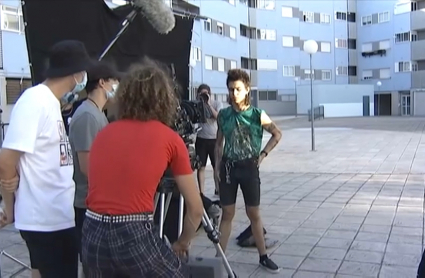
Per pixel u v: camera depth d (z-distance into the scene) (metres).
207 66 34.81
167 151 2.09
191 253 4.49
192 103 3.31
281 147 15.08
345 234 5.07
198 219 2.23
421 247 4.56
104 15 4.04
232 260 4.31
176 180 2.18
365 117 39.72
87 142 2.75
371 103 44.56
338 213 6.04
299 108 44.09
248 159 3.88
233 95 3.84
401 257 4.29
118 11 4.17
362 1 48.53
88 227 2.05
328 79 48.81
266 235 5.07
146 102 2.10
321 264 4.18
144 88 2.11
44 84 2.52
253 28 43.78
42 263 2.53
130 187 2.00
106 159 2.05
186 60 5.08
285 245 4.75
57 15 3.70
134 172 2.00
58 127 2.47
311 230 5.27
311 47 13.59
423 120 31.28
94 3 3.91
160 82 2.15
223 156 3.96
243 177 3.89
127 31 4.28
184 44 5.04
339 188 7.82
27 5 3.55
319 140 17.39
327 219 5.74
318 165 10.83
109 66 2.98
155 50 4.67
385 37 46.88
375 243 4.73
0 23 17.81
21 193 2.43
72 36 3.78
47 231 2.45
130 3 3.97
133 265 1.97
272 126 3.96
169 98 2.17
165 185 2.65
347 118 37.88
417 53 44.22
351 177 8.97
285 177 9.20
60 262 2.57
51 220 2.46
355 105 43.69
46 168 2.43
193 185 2.18
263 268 4.06
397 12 45.59
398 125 25.75
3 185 2.39
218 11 36.50
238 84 3.82
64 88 2.53
